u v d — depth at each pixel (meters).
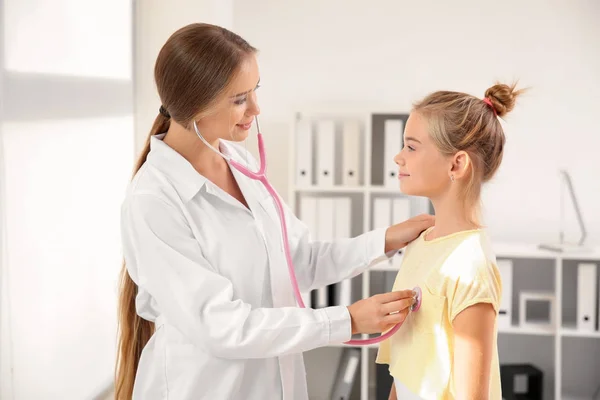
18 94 1.82
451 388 1.38
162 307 1.41
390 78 3.55
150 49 2.82
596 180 3.49
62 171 2.09
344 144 3.42
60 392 2.06
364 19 3.54
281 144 3.62
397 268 3.27
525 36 3.48
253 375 1.53
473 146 1.42
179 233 1.44
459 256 1.39
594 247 3.39
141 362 1.54
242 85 1.41
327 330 1.39
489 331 1.35
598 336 3.23
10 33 1.78
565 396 3.56
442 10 3.51
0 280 1.68
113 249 2.55
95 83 2.38
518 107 3.50
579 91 3.48
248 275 1.52
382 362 1.63
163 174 1.50
